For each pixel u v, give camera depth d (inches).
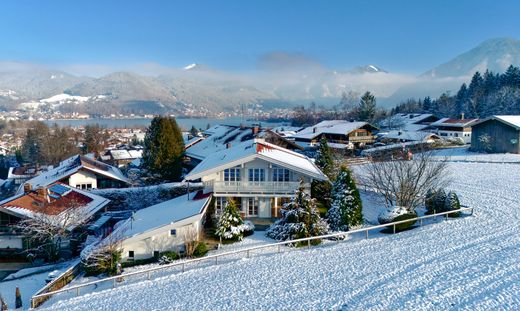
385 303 818.2
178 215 1295.5
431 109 6540.4
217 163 1526.8
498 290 829.8
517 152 2519.7
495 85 5639.8
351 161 2364.7
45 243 1400.1
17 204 1476.4
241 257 1169.4
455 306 782.5
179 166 2047.2
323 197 1648.6
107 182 2065.7
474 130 2746.1
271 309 840.3
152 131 2032.5
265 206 1497.3
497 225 1270.9
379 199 1653.5
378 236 1270.9
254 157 1450.5
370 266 1022.4
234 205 1342.3
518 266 939.3
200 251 1210.6
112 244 1190.9
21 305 1021.8
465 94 6082.7
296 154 1839.3
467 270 943.7
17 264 1385.3
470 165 2273.6
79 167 1963.6
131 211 1781.5
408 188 1423.5
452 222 1337.4
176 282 1023.6
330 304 838.5
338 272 1002.7
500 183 1839.3
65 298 1021.2
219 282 996.6
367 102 5285.4
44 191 1571.1
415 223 1363.2
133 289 1007.6
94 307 922.7
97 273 1182.9
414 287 880.3
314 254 1142.3
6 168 4375.0
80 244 1488.7
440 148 3009.4
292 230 1250.6
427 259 1037.2
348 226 1315.2
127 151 3737.7
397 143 3223.4
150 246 1246.3
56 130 4424.2
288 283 960.9
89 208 1576.0
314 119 7180.1
